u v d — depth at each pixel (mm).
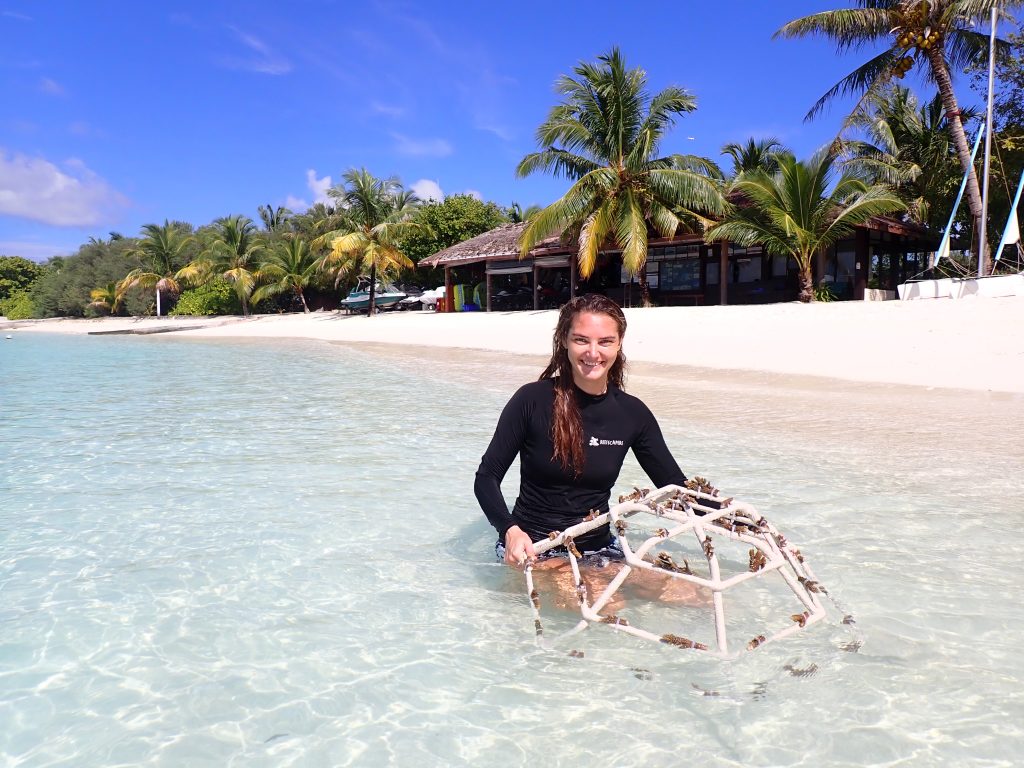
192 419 7355
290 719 2002
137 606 2766
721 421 6863
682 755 1819
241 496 4340
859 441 5848
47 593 2893
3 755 1838
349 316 36531
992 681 2154
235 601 2811
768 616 2605
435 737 1909
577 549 2584
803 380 9766
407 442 6012
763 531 2482
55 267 73312
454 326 23797
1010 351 10266
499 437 2828
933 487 4418
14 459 5406
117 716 2018
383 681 2205
